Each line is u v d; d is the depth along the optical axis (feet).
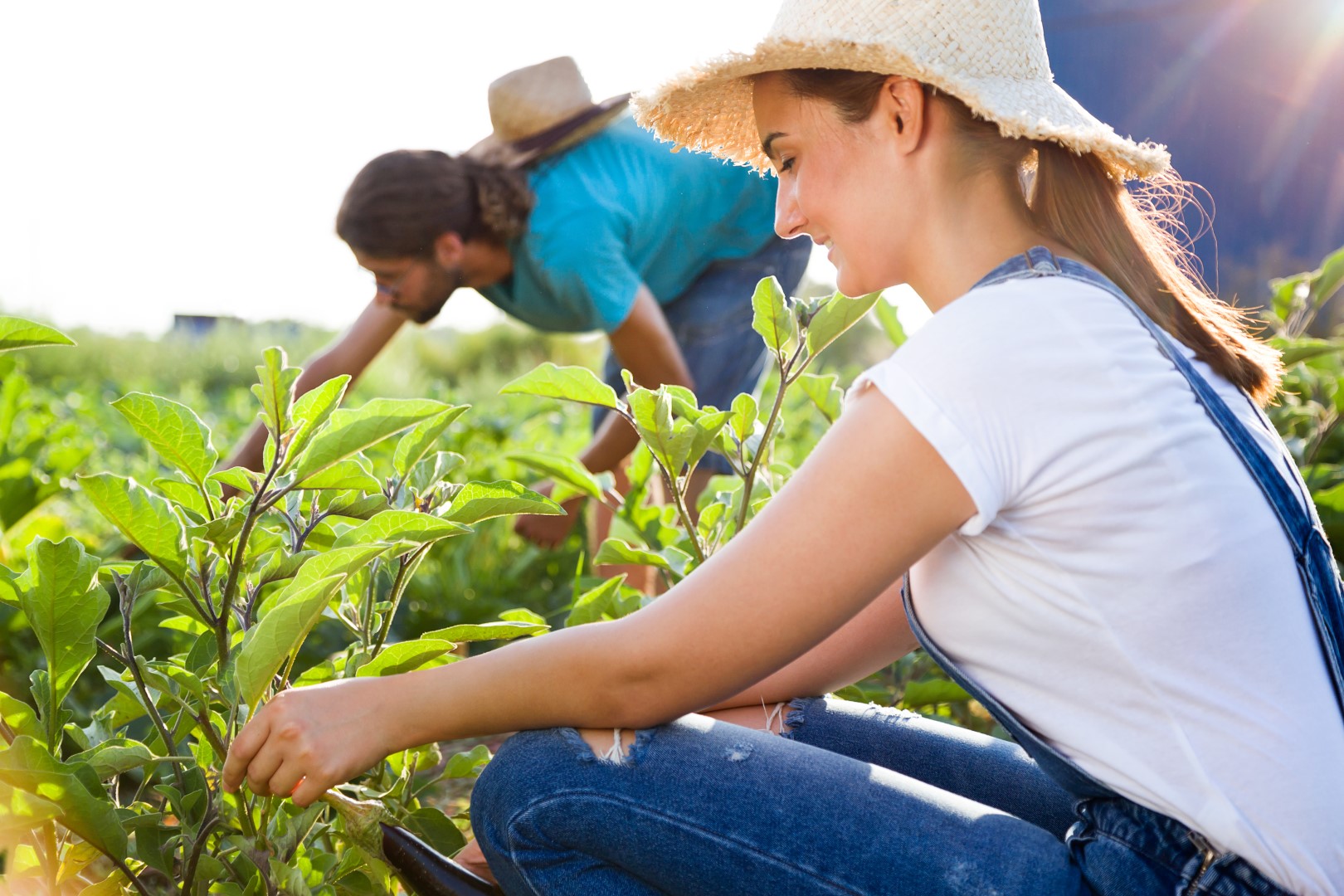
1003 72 4.12
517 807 4.08
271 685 4.79
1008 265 3.87
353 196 8.50
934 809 3.90
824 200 4.26
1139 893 3.59
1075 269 3.83
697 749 4.05
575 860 4.17
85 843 4.34
